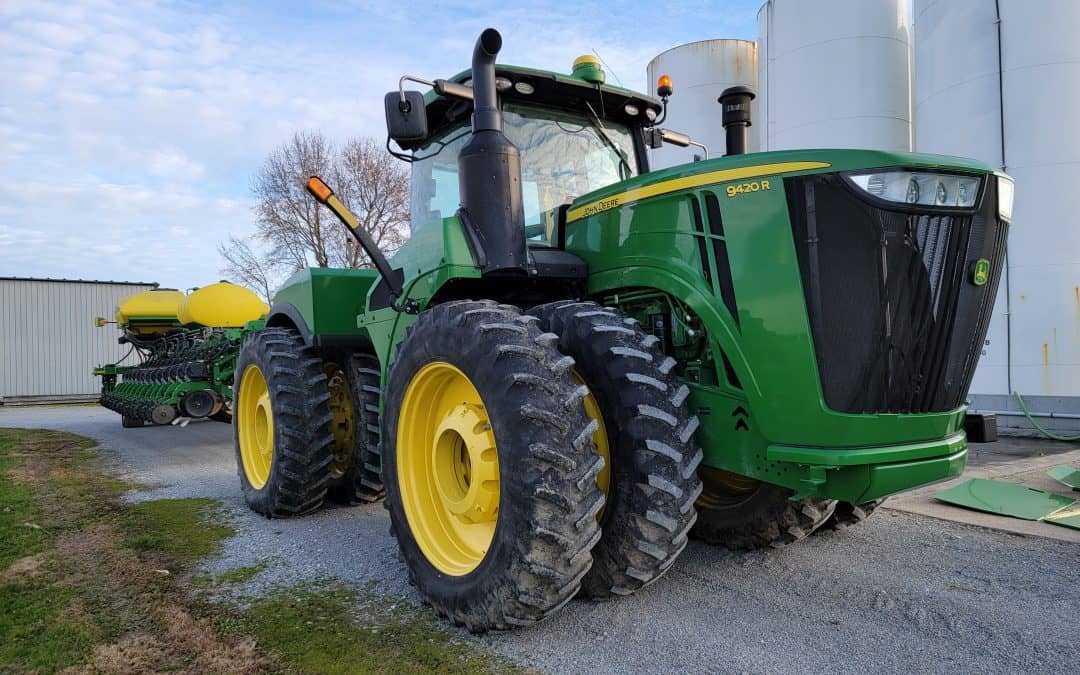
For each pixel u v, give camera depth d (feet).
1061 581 10.19
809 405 8.08
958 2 27.76
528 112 12.26
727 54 36.32
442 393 10.21
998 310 27.02
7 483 19.47
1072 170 25.49
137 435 32.76
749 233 8.51
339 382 16.53
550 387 8.23
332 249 91.35
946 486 15.98
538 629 8.89
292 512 14.97
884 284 8.13
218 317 31.58
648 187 9.70
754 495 11.51
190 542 13.25
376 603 10.05
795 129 32.14
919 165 8.17
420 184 13.83
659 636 8.63
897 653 8.09
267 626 9.20
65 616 9.61
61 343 81.76
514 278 10.53
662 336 9.76
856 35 30.76
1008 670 7.63
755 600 9.76
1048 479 16.81
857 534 12.72
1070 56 25.43
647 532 8.57
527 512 7.97
